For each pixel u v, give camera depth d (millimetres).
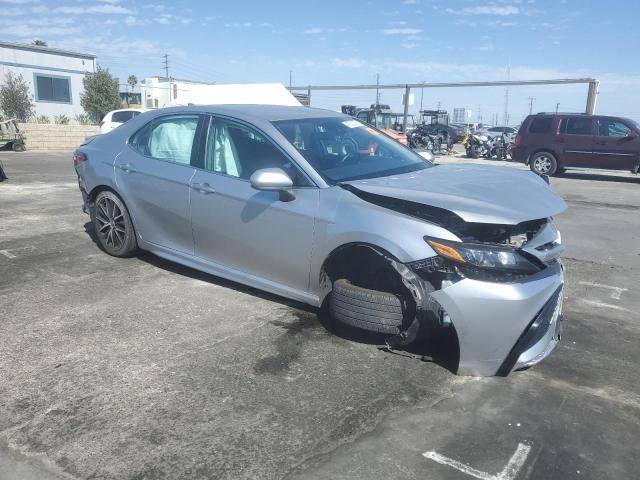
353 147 4410
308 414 2959
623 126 15391
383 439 2768
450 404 3098
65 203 8734
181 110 4891
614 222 8812
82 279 4957
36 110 30156
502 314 3145
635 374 3541
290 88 36938
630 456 2699
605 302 4906
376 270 3750
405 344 3551
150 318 4133
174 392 3131
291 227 3906
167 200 4762
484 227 3344
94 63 32531
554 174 17000
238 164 4328
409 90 32812
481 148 25234
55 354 3543
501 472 2555
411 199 3408
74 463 2525
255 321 4121
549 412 3055
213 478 2459
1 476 2432
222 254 4461
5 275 5031
